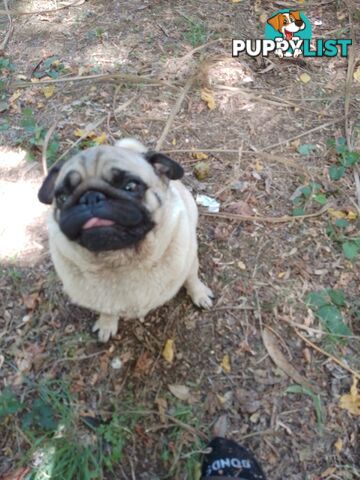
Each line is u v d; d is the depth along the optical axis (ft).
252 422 1.75
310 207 2.26
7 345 1.89
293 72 2.82
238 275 2.06
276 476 1.66
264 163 2.41
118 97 2.65
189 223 1.67
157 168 1.54
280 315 1.96
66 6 3.16
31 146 2.43
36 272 2.05
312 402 1.78
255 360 1.87
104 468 1.67
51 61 2.81
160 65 2.81
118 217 1.31
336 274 2.08
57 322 1.94
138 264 1.50
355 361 1.87
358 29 3.01
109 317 1.84
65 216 1.34
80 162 1.41
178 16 3.08
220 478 1.58
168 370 1.85
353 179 2.35
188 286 1.93
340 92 2.71
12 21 3.07
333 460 1.69
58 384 1.81
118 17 3.09
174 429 1.73
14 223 2.19
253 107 2.64
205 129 2.53
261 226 2.20
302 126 2.56
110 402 1.78
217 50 2.89
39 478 1.62
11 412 1.70
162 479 1.65
